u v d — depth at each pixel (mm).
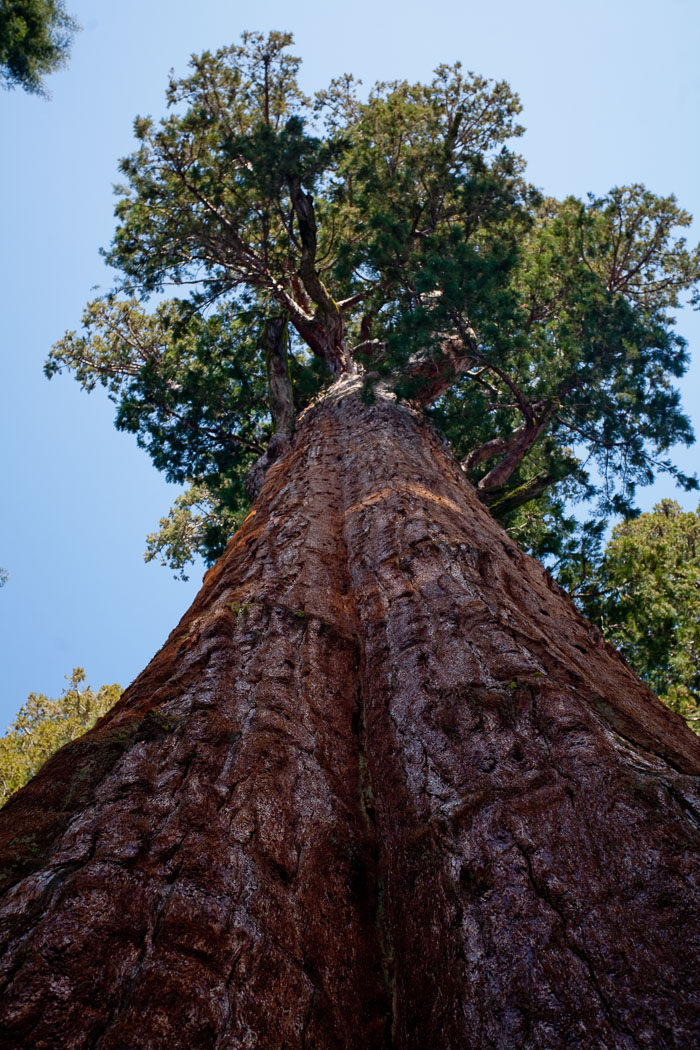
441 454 9617
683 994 2068
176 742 3275
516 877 2535
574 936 2295
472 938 2410
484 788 2953
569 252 14914
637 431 13562
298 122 14367
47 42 15867
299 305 17656
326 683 4086
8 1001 2014
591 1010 2086
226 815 2871
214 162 15570
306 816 3068
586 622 5562
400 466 7785
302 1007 2279
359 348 16109
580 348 12695
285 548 5984
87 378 18828
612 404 13203
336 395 12328
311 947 2523
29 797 3178
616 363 13203
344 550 6055
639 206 15648
